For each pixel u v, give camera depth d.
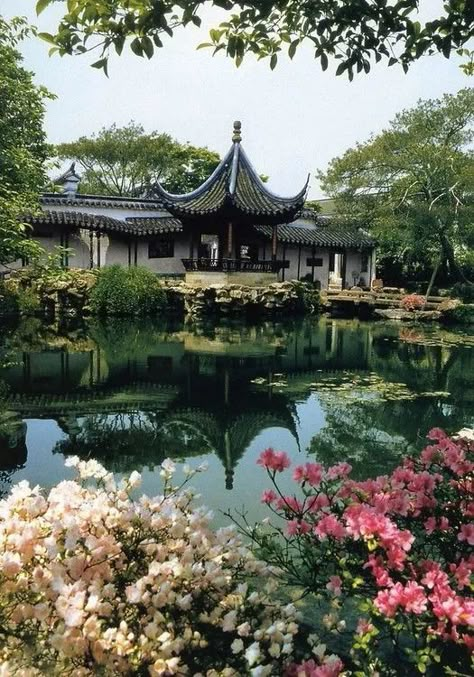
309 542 2.94
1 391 9.70
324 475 3.13
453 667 2.53
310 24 3.31
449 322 23.95
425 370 13.16
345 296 26.44
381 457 6.69
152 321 21.91
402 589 2.16
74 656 2.03
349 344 17.47
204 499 5.22
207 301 23.55
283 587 3.36
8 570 2.14
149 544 2.42
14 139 8.34
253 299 23.27
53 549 2.20
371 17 3.11
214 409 8.96
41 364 12.71
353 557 2.70
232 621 2.28
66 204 27.30
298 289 25.14
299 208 24.62
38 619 2.15
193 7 2.75
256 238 28.55
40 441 6.96
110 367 12.54
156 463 6.27
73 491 2.68
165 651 2.05
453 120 27.83
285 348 16.33
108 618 2.22
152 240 28.45
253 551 3.40
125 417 8.29
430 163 27.00
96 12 2.68
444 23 3.16
